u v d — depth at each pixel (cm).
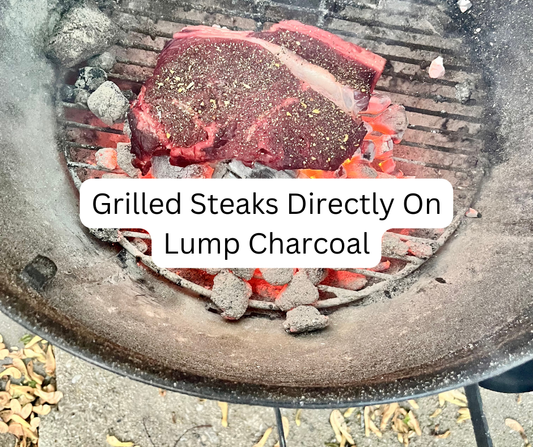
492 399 63
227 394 35
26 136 49
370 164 57
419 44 56
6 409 64
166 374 35
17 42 48
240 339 47
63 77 56
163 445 63
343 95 48
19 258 40
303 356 42
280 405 35
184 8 56
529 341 35
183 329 46
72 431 63
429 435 63
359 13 56
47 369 64
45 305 37
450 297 47
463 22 55
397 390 35
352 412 63
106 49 55
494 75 55
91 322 38
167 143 48
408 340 42
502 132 55
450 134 57
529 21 51
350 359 41
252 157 47
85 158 56
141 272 53
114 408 63
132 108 49
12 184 44
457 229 55
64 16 52
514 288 41
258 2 56
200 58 48
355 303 54
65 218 50
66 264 45
